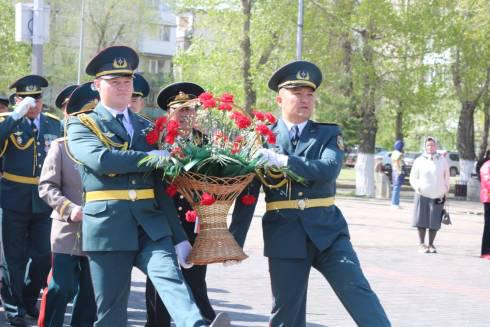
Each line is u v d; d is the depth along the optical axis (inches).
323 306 353.4
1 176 303.9
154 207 211.5
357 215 835.4
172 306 190.5
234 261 211.5
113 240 205.8
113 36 1711.4
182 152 205.8
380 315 213.5
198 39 1255.5
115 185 208.8
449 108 1470.2
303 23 1123.3
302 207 225.3
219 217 210.5
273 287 228.4
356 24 1129.4
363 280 219.1
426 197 553.6
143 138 218.7
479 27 1149.1
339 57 1153.4
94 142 209.6
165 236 207.2
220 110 215.9
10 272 297.7
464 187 1283.2
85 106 260.4
